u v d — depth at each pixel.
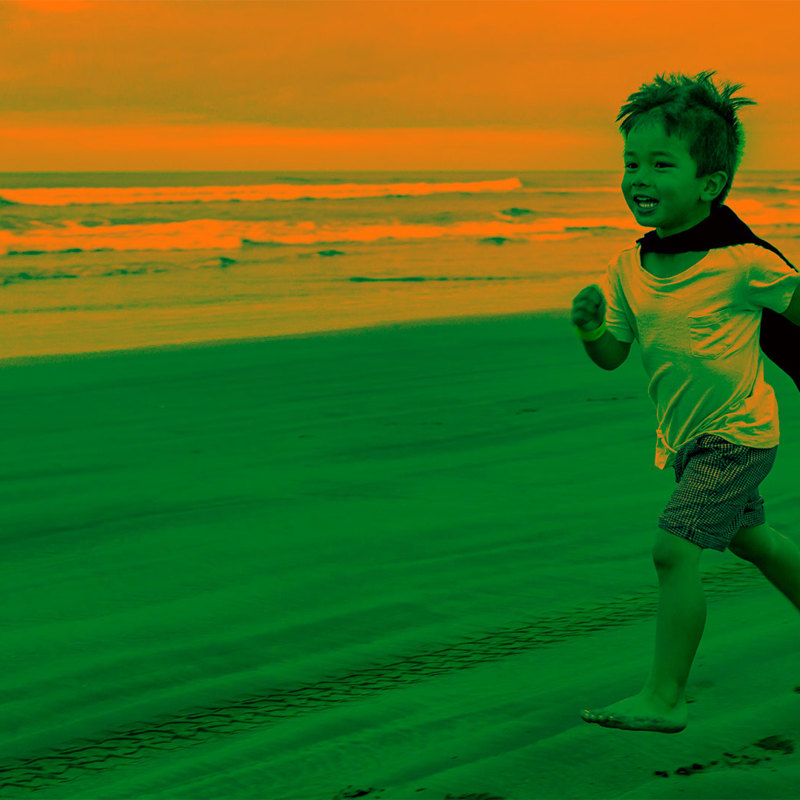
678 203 2.60
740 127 2.67
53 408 7.59
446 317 13.10
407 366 9.30
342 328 12.09
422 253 22.59
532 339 11.01
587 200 43.69
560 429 6.62
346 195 41.62
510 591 3.73
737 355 2.61
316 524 4.63
